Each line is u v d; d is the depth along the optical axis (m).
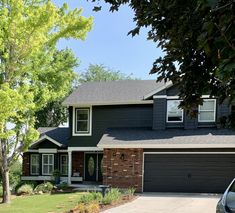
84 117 24.41
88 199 15.61
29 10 15.98
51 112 41.78
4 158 17.19
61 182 24.02
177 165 20.23
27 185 21.69
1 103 14.41
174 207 14.41
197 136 20.23
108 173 20.95
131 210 13.78
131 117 23.53
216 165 19.78
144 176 20.53
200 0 2.37
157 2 4.04
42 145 26.77
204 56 3.73
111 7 5.01
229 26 2.38
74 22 16.78
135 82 25.92
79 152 25.97
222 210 6.16
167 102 22.00
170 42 4.01
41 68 17.27
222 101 3.61
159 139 20.52
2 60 16.33
